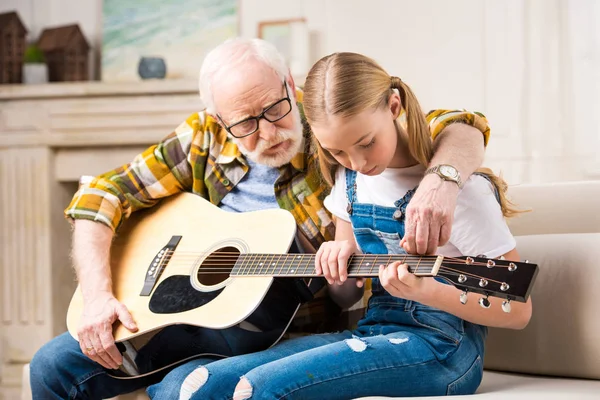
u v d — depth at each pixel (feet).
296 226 5.75
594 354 5.17
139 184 6.42
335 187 5.45
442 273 4.14
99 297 5.80
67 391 5.85
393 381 4.53
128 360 5.65
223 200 6.40
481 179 4.79
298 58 12.64
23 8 13.93
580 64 11.59
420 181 4.95
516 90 11.89
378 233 5.07
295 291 5.35
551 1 11.71
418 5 12.44
